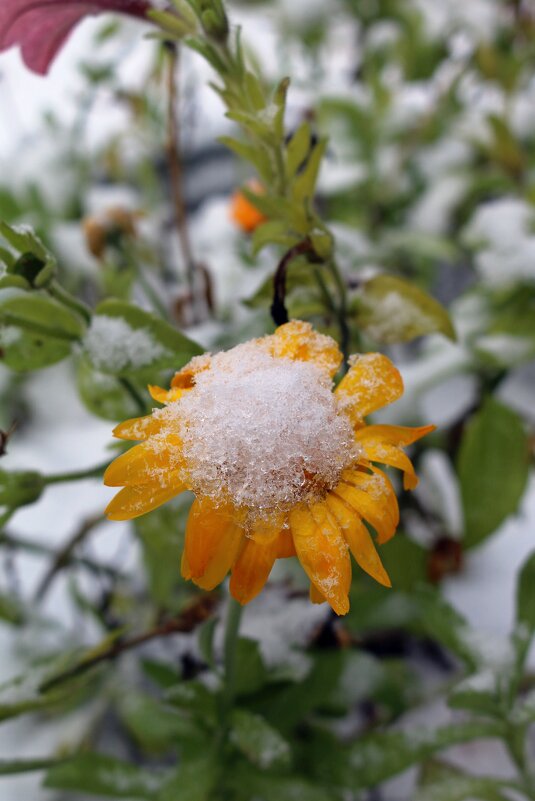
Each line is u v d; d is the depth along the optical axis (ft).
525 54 1.58
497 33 1.61
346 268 0.98
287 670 0.88
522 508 1.37
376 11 1.70
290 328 0.68
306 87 1.69
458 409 1.52
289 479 0.63
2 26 0.83
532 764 0.95
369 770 0.89
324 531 0.62
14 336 0.84
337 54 1.85
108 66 1.60
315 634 0.89
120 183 1.82
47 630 1.14
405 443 0.65
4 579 1.38
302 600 0.89
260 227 0.83
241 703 0.89
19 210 1.64
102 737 1.17
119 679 1.10
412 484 0.63
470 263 1.61
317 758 0.91
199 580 0.63
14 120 1.95
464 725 0.89
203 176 2.12
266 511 0.63
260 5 1.68
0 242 0.78
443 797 0.89
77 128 1.69
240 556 0.63
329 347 0.68
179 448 0.63
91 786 0.91
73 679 0.89
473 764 1.11
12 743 1.09
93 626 1.24
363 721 1.14
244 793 0.88
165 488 0.63
